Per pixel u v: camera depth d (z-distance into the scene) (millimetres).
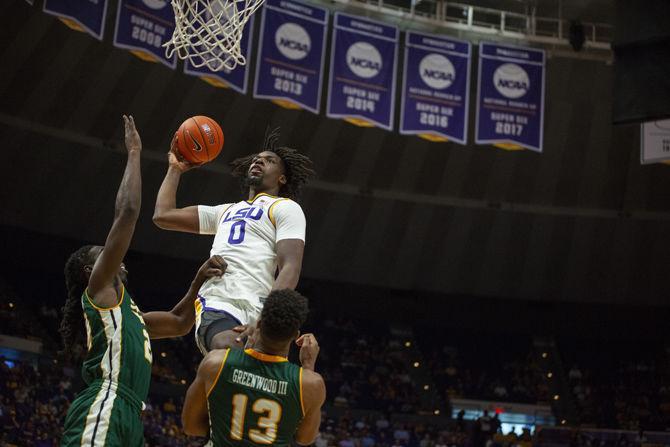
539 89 18875
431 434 23734
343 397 25266
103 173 23109
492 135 18531
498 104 18688
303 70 17516
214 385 3316
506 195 26172
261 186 4172
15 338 20141
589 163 25547
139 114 22484
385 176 25703
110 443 3455
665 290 27516
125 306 3752
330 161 25141
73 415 3537
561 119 24609
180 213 4281
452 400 25875
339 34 18000
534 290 27594
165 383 22672
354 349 27562
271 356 3365
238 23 6105
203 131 4348
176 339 24719
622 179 25844
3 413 16250
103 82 21656
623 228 26672
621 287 27547
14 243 23688
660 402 26734
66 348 3873
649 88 9242
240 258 3822
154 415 20094
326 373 26281
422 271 27281
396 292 27781
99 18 15250
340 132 24547
